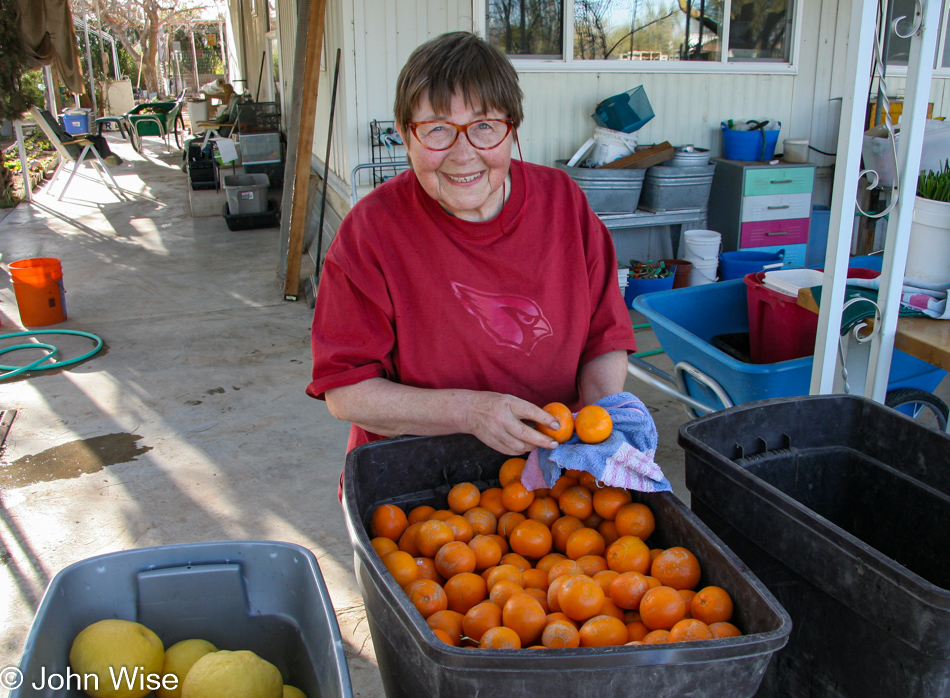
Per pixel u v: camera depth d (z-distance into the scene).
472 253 1.39
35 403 3.83
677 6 5.42
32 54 9.48
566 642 1.02
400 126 1.31
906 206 1.81
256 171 9.26
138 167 12.65
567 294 1.47
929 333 1.88
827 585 1.16
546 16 5.16
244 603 1.18
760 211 5.39
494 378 1.47
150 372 4.22
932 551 1.44
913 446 1.46
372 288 1.38
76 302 5.52
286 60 8.95
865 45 1.73
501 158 1.29
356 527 1.09
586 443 1.28
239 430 3.54
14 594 2.39
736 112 5.81
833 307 1.90
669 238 5.66
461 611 1.19
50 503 2.91
